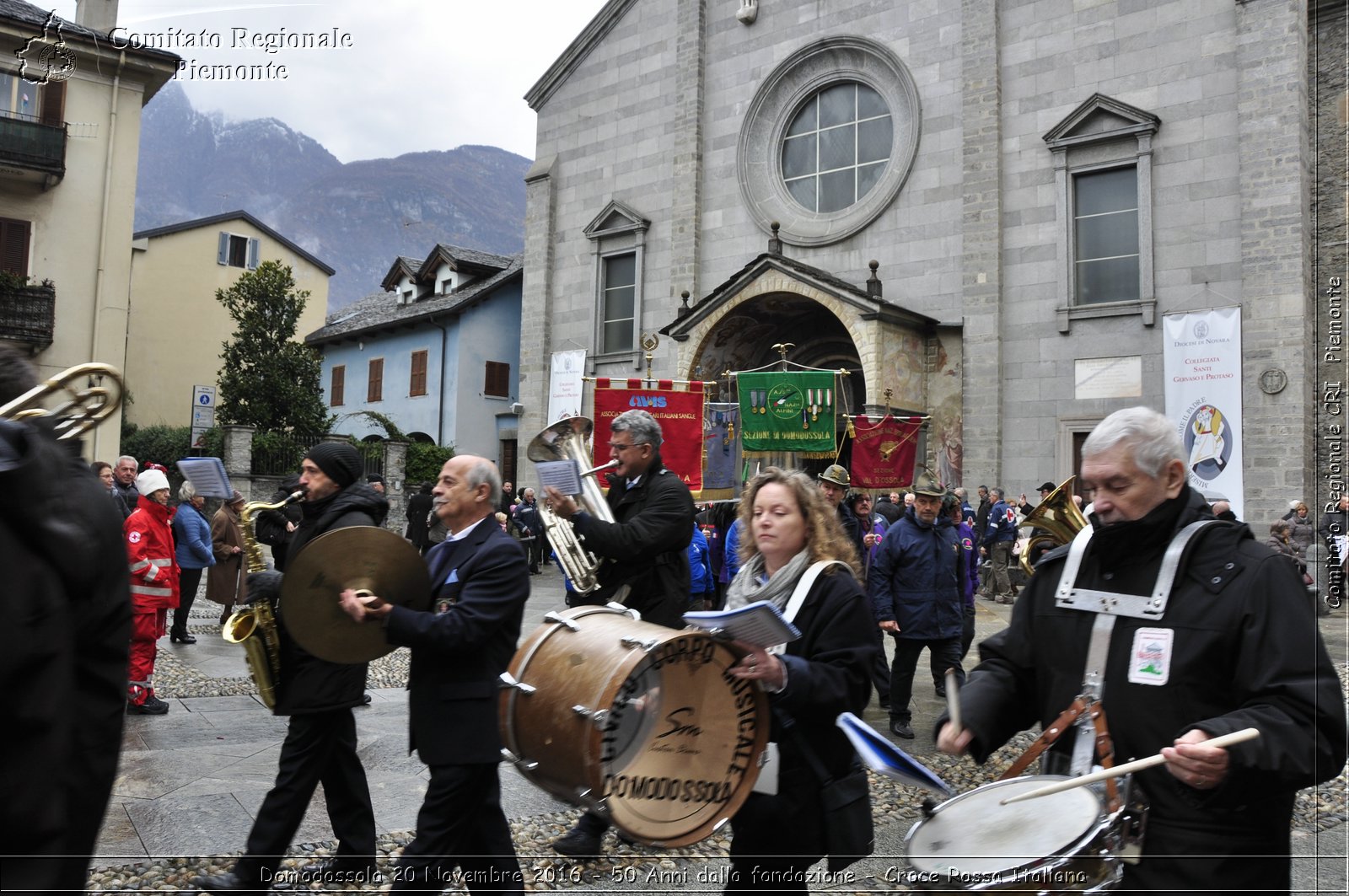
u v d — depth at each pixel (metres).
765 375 18.50
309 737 4.21
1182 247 17.97
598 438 16.06
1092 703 2.60
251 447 24.48
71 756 2.32
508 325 32.34
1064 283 19.08
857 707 3.20
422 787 6.12
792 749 3.19
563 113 27.31
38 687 2.15
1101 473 2.64
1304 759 2.24
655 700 3.22
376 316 36.00
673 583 5.16
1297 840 5.29
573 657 3.28
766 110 23.66
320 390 29.14
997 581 17.36
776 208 23.23
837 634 3.24
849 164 22.50
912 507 8.03
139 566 7.71
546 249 27.09
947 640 7.86
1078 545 2.80
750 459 18.75
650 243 25.08
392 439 27.67
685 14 24.77
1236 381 17.12
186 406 34.81
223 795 5.71
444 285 34.03
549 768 3.24
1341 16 17.38
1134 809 2.49
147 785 5.89
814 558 3.45
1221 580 2.49
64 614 2.23
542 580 21.11
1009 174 19.95
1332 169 17.28
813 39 22.83
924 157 21.06
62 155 21.31
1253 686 2.36
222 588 12.05
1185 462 2.64
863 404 22.61
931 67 21.09
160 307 34.56
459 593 3.90
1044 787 2.44
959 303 20.38
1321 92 17.52
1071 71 19.39
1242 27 17.53
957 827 2.52
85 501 2.41
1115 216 18.88
